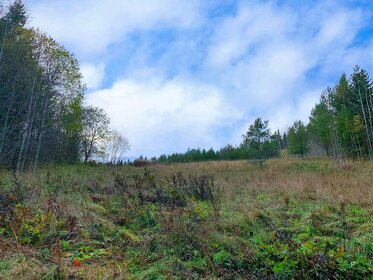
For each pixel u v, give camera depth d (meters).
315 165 30.11
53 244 4.46
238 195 10.51
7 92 15.18
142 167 31.39
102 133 38.41
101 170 22.56
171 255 4.67
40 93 17.47
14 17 15.74
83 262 4.11
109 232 5.34
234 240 5.26
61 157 26.91
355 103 36.09
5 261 3.70
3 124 15.33
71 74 20.31
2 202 5.44
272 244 5.13
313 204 8.55
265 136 29.91
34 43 17.39
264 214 7.15
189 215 6.41
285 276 4.03
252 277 3.98
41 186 8.16
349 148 34.16
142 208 6.71
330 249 4.85
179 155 58.47
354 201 8.52
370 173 19.30
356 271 3.98
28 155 18.12
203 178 10.11
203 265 4.43
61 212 5.59
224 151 53.97
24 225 4.86
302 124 47.97
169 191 9.27
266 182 14.16
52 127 21.20
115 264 4.18
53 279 3.47
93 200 7.79
